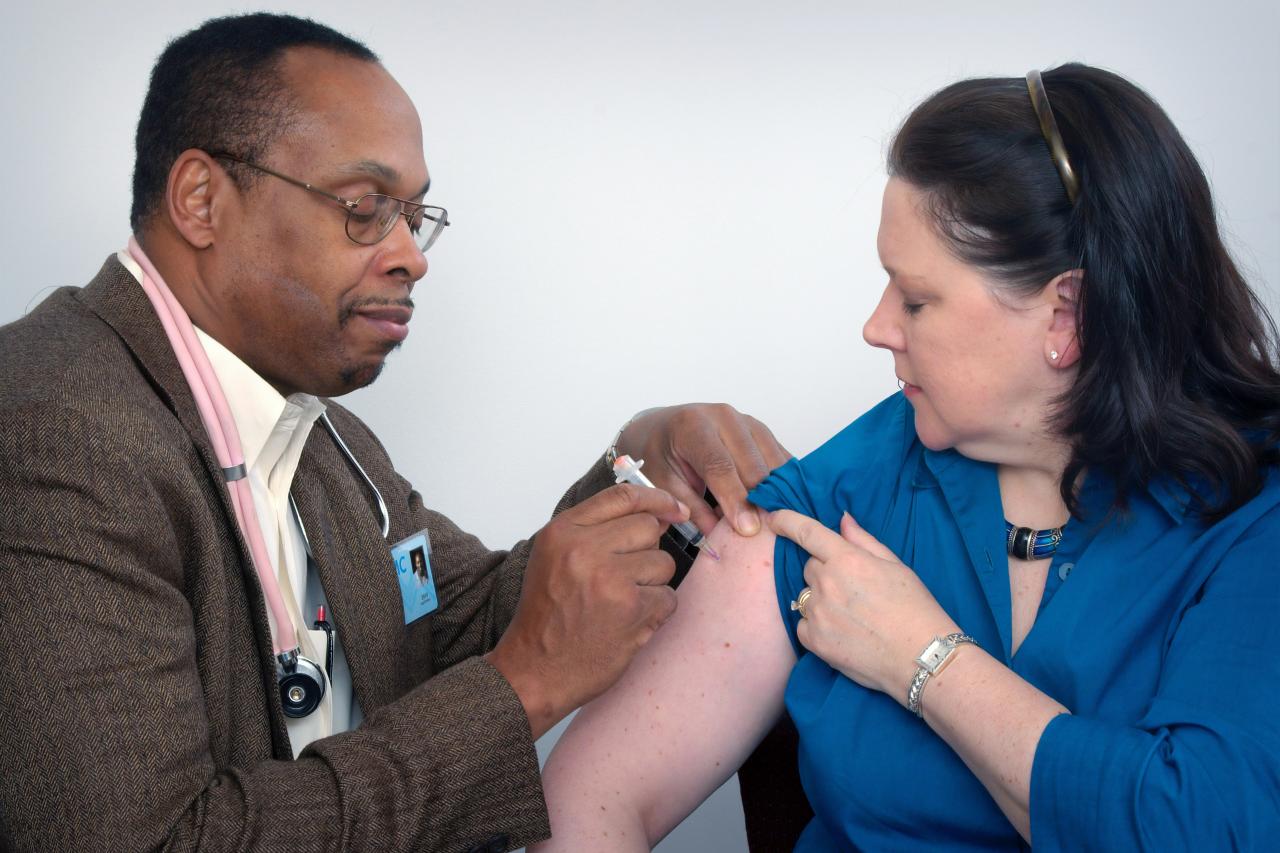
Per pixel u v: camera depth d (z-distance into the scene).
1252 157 2.24
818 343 2.24
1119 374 1.03
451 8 2.07
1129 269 1.00
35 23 1.91
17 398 1.04
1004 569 1.14
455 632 1.64
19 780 0.98
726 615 1.25
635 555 1.19
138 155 1.26
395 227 1.27
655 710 1.24
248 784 1.05
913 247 1.05
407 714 1.13
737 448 1.38
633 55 2.12
